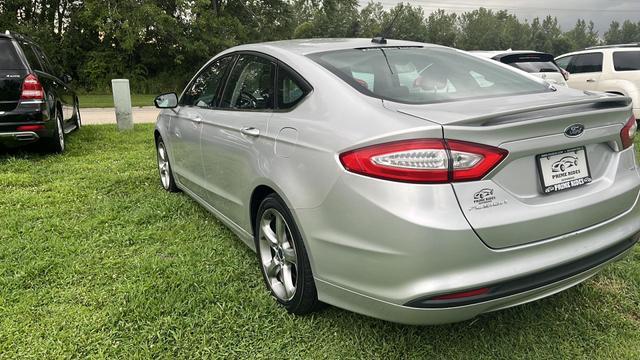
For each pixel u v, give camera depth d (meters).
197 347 2.49
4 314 2.75
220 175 3.49
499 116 2.05
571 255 2.21
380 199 2.05
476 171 2.00
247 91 3.28
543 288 2.17
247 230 3.17
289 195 2.50
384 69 2.78
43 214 4.29
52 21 30.52
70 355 2.40
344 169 2.18
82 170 6.02
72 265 3.33
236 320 2.71
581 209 2.24
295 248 2.60
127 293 2.95
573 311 2.79
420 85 2.66
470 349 2.48
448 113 2.14
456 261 1.99
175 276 3.16
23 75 6.14
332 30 49.91
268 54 3.15
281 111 2.81
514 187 2.12
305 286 2.55
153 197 4.86
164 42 31.53
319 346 2.51
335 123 2.36
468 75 2.91
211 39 31.48
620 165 2.50
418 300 2.01
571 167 2.29
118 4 27.91
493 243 2.03
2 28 28.39
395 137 2.04
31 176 5.59
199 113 3.90
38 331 2.59
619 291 3.00
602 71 9.98
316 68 2.72
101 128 10.12
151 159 6.70
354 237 2.16
